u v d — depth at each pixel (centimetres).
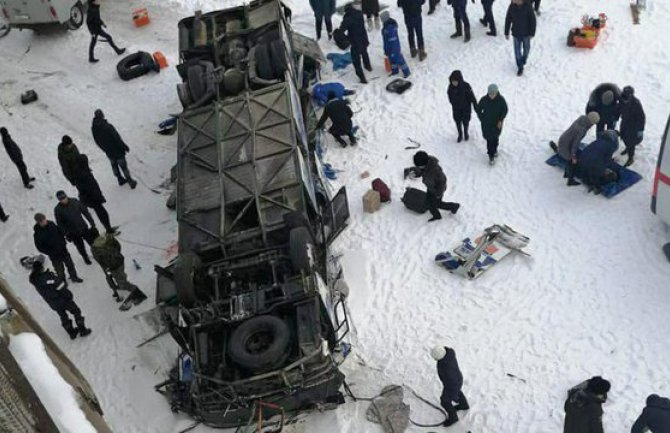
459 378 852
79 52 1789
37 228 1127
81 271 1252
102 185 1419
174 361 1064
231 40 1323
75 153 1210
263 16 1366
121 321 1146
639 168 1183
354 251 1173
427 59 1544
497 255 1094
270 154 1063
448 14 1666
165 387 1027
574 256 1078
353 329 1054
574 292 1030
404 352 1006
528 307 1027
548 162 1235
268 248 995
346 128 1338
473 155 1298
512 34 1378
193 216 1034
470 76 1469
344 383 951
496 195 1209
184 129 1144
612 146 1099
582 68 1414
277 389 896
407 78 1504
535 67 1448
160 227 1305
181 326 960
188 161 1098
